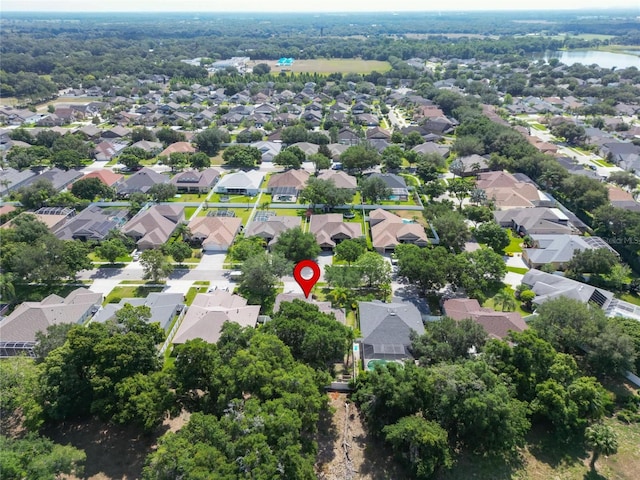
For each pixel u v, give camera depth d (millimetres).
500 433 49906
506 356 57875
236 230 103938
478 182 132375
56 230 104000
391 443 52438
